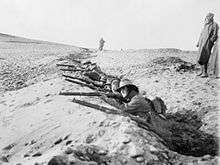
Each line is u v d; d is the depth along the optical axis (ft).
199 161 21.56
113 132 23.31
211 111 34.88
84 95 33.40
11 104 37.88
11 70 63.67
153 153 21.01
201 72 49.42
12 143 27.12
